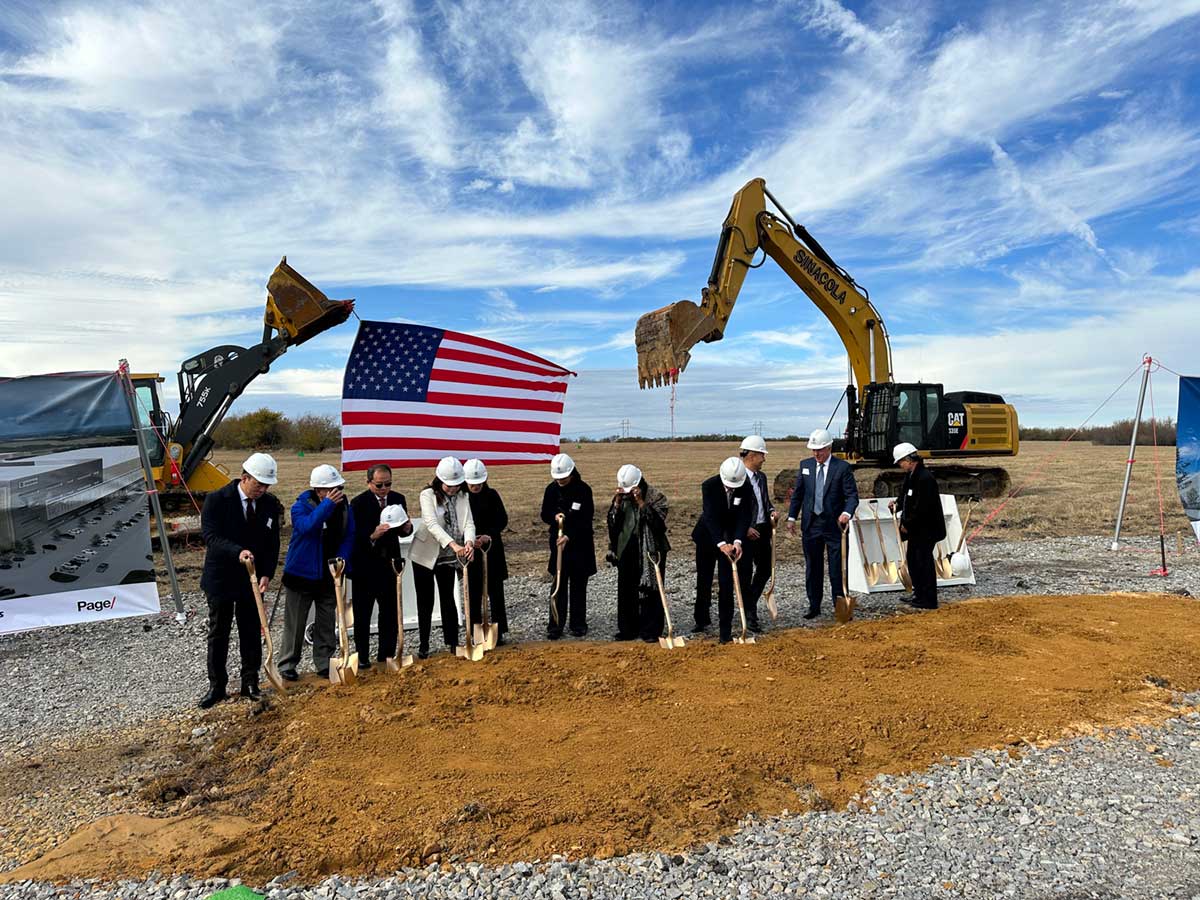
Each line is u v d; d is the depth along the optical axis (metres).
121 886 3.96
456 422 9.42
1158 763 5.19
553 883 3.88
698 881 3.89
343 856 4.13
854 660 7.32
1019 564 12.95
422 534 7.74
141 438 9.84
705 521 8.45
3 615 8.62
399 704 6.35
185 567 13.80
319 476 7.04
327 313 15.72
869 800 4.70
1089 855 4.11
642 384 15.66
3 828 4.71
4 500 8.62
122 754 5.83
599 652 7.75
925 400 19.42
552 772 5.04
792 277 18.19
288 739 5.80
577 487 8.67
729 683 6.66
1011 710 6.03
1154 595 10.13
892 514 10.84
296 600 7.20
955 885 3.85
